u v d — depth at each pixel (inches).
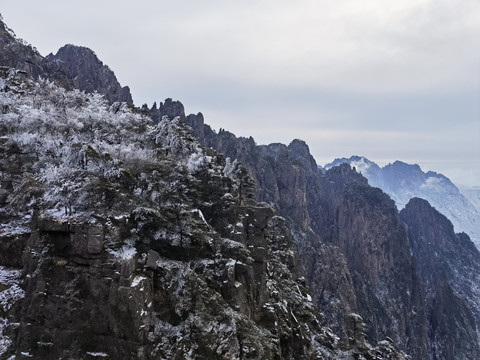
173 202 1599.4
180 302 1336.1
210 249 1598.2
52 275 1328.7
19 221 1556.3
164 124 2501.2
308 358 1927.9
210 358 1277.1
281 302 1967.3
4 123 1909.4
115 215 1387.8
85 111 2423.7
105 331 1248.2
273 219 2721.5
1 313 1347.2
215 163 2347.4
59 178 1536.7
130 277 1251.2
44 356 1258.6
